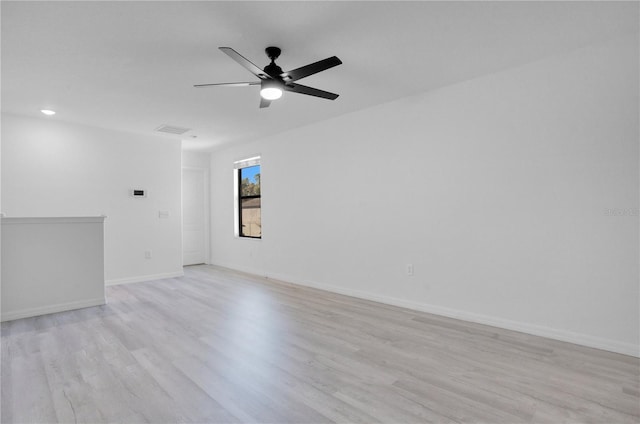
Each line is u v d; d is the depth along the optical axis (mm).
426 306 3770
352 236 4492
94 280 4074
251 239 6148
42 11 2182
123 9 2184
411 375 2330
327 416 1881
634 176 2604
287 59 2910
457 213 3523
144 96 3762
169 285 5156
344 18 2324
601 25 2459
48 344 2881
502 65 3109
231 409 1944
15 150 4426
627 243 2633
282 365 2480
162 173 5758
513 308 3176
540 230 3021
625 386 2172
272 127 5176
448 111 3576
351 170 4492
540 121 3012
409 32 2516
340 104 4148
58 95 3705
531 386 2180
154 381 2254
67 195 4820
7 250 3607
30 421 1844
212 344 2867
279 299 4324
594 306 2768
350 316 3619
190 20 2318
